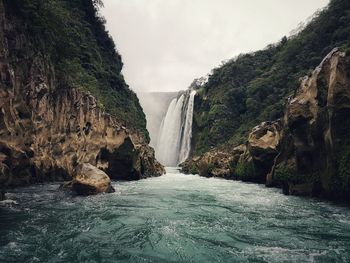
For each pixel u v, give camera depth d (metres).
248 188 24.80
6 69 19.86
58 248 8.94
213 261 8.17
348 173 14.80
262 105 64.94
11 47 21.09
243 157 32.41
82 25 54.66
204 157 43.97
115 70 62.88
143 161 36.28
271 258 8.34
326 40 62.22
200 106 86.81
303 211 14.39
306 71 59.69
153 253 8.72
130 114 56.44
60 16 30.02
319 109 17.58
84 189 18.81
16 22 22.05
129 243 9.52
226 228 11.27
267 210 14.76
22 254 8.39
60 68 29.23
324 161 17.52
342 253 8.70
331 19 61.38
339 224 11.94
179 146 87.06
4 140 19.22
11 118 20.12
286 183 21.16
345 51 16.11
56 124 26.58
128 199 17.72
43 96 24.42
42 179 23.92
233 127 72.06
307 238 10.09
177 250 8.96
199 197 19.20
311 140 18.72
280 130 27.70
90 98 31.83
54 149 26.02
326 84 17.39
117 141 31.33
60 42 29.75
